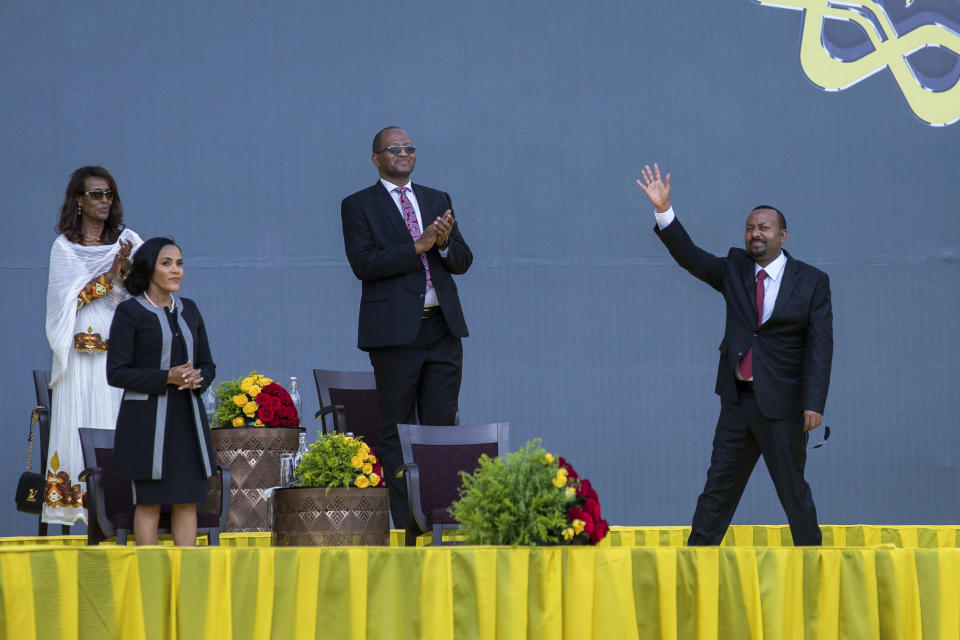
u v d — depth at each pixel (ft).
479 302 106.11
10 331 101.55
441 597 56.13
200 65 105.19
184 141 104.68
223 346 104.06
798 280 71.61
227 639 55.67
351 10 106.52
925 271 107.96
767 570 57.82
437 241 77.20
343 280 105.50
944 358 107.45
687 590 57.57
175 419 63.72
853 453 106.32
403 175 80.02
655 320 106.83
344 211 79.82
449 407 79.20
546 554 56.85
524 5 107.76
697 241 107.34
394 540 76.33
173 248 64.13
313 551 56.49
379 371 78.69
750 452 73.15
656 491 105.81
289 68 106.01
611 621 56.65
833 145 108.27
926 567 58.39
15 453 100.63
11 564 53.78
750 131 108.06
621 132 107.76
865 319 107.34
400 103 106.63
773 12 108.58
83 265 78.79
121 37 104.47
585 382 106.22
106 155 103.71
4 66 103.14
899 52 109.09
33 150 102.94
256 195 105.19
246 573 56.29
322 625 56.13
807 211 107.86
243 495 77.92
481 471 60.08
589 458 105.70
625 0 108.27
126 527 66.54
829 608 57.67
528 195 106.93
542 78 107.55
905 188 108.37
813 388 70.13
